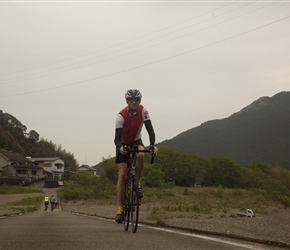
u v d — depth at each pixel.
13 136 115.12
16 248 4.18
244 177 85.62
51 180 79.25
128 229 6.45
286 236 6.56
